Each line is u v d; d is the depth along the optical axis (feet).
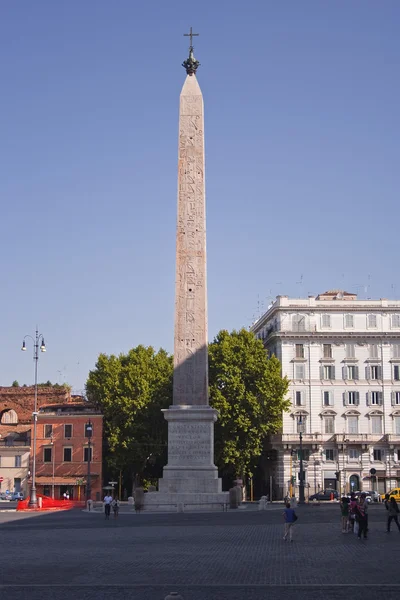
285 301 357.20
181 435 192.65
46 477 339.16
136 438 318.04
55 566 88.07
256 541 116.57
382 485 343.46
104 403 328.29
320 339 353.72
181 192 193.26
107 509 177.06
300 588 71.05
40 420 345.51
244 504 256.52
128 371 326.65
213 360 318.45
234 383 311.06
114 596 67.05
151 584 73.97
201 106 196.85
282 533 130.62
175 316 192.75
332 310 357.41
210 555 98.07
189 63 201.36
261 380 315.99
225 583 74.54
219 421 305.94
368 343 354.95
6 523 166.09
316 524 153.99
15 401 370.73
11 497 328.49
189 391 192.54
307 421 347.77
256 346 323.57
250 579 77.15
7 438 351.67
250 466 319.88
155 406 320.50
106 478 343.87
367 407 350.84
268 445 348.79
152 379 327.06
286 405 320.50
